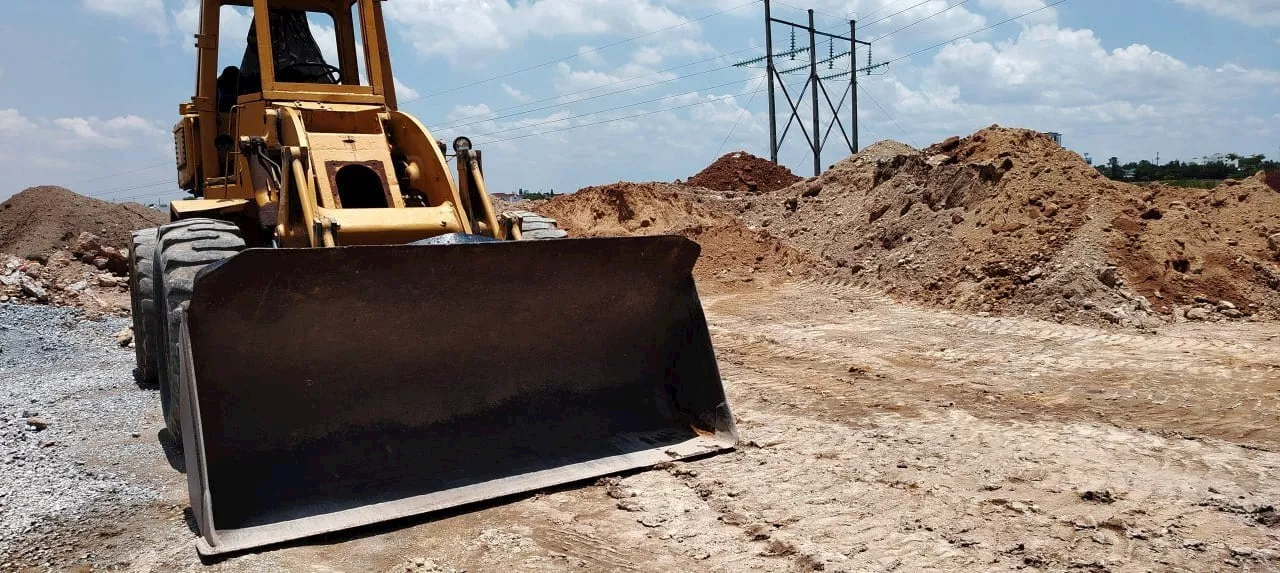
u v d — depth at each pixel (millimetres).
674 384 6004
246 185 6871
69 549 4344
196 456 4344
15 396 7715
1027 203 13234
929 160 16016
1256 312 10750
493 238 6316
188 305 4508
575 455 5375
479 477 5012
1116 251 11609
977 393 7344
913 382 7840
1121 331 10094
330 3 7738
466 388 5371
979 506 4629
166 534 4461
